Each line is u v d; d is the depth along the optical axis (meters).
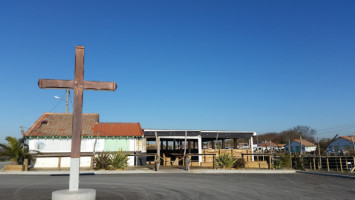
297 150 73.25
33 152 23.41
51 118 27.52
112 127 27.02
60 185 13.05
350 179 16.48
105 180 15.19
